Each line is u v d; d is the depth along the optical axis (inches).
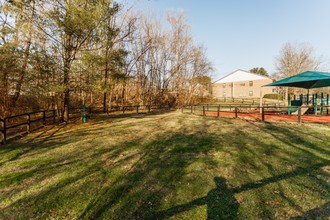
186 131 317.1
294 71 1282.0
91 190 125.3
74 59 395.2
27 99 452.1
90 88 431.8
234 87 1748.3
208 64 1175.0
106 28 399.5
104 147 226.8
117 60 466.3
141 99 982.4
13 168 164.4
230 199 111.2
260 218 93.9
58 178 143.9
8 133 316.2
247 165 161.6
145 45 969.5
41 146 234.2
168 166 163.9
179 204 107.4
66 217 98.6
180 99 1128.8
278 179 134.3
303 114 474.3
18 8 318.7
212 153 196.2
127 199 113.8
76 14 341.4
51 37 366.6
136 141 254.7
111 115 611.8
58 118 509.0
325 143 217.3
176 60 1064.2
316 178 134.0
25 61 328.5
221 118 465.1
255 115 486.3
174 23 1043.9
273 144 220.7
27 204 110.4
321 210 98.7
